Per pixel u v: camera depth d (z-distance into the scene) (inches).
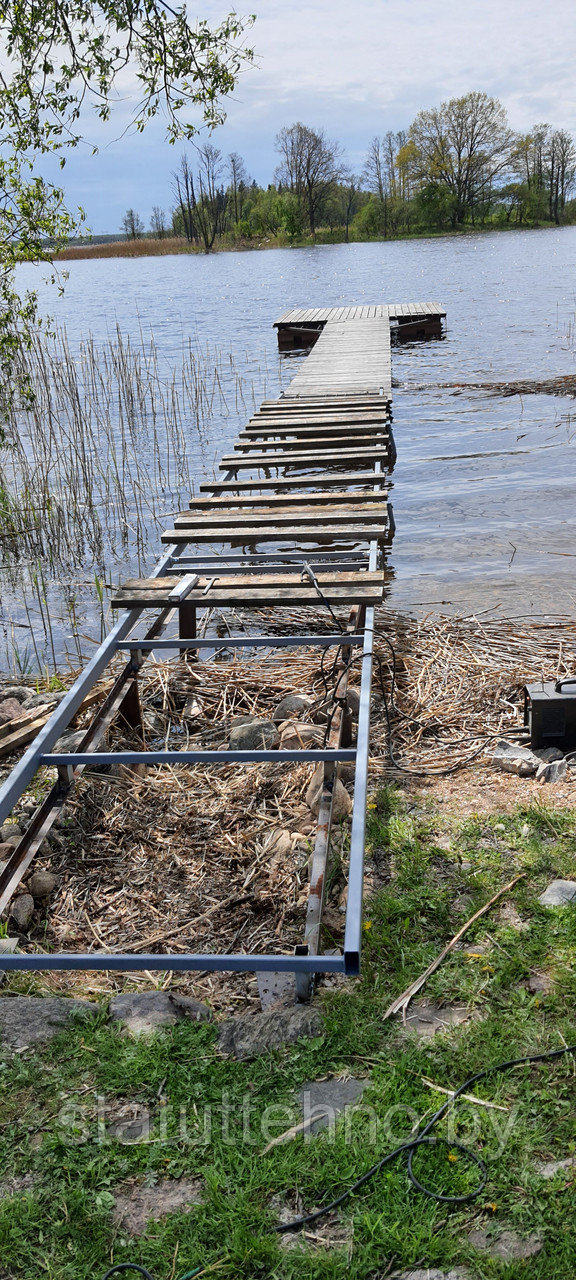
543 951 148.5
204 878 184.1
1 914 167.0
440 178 4057.6
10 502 476.7
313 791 203.2
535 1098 121.2
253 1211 108.1
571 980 140.9
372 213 4062.5
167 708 264.4
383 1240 104.1
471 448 571.5
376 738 242.2
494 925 156.0
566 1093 121.5
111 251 4202.8
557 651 288.7
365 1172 112.2
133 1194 112.1
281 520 336.8
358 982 146.2
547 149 4183.1
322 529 332.8
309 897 161.3
